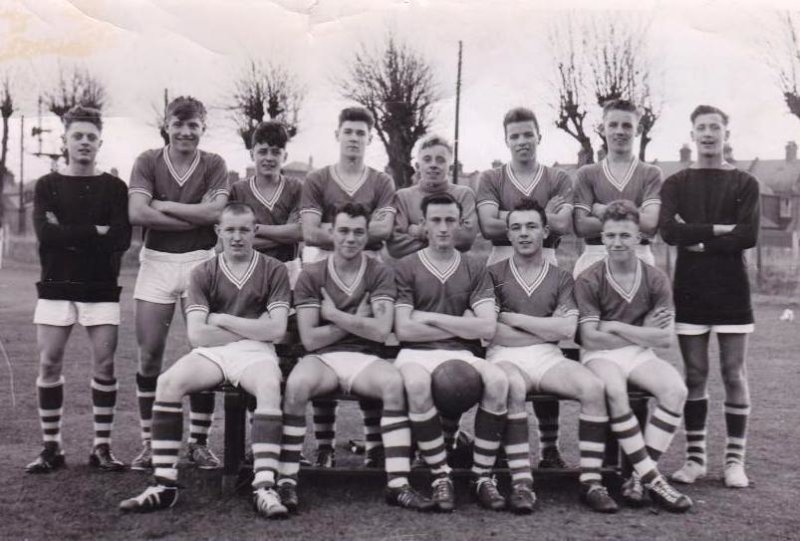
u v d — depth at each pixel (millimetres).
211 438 4922
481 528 3275
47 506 3506
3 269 15609
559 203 4445
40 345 4094
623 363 3861
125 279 14758
